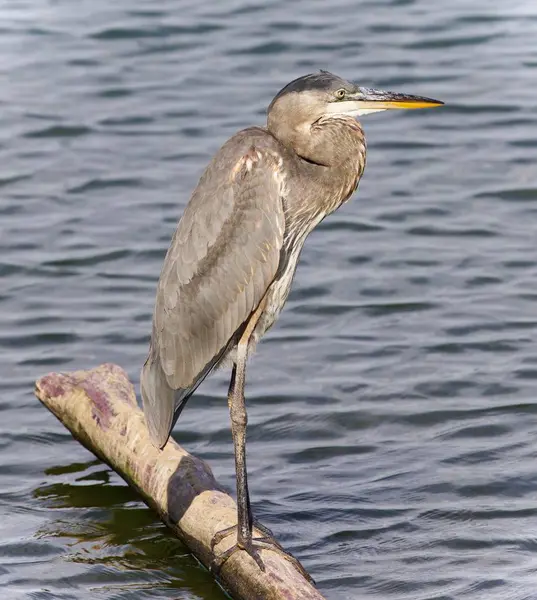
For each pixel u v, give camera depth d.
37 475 12.09
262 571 9.54
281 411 13.22
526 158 20.09
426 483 11.70
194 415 13.30
